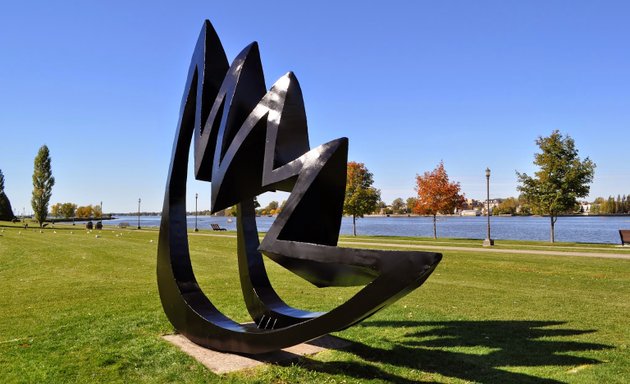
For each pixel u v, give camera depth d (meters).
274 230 4.98
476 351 6.33
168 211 6.93
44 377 5.32
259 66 6.29
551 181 26.53
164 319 8.10
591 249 22.05
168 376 5.38
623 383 5.16
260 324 6.50
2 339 6.89
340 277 4.95
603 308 8.98
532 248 23.00
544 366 5.73
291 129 5.42
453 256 18.95
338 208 5.13
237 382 5.20
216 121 6.21
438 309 9.00
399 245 25.50
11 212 86.56
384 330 7.45
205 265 16.83
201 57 6.78
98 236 37.31
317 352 6.25
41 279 13.35
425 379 5.31
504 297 10.16
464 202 35.00
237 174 5.70
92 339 6.85
